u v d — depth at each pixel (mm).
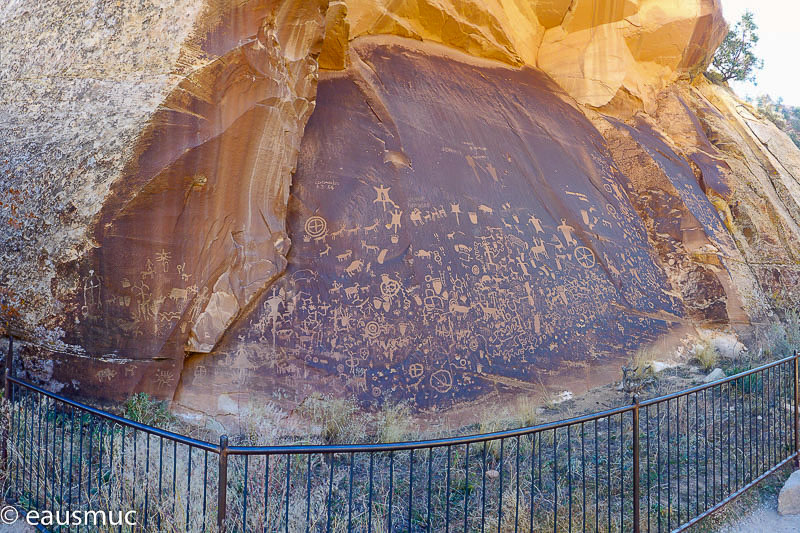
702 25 13289
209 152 5406
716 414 5590
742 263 10883
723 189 12328
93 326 4938
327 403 5375
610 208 9711
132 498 3195
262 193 6012
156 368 5191
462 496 3875
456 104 9062
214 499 3336
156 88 5059
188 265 5383
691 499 3912
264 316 5859
